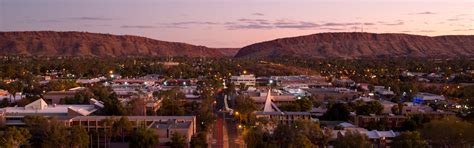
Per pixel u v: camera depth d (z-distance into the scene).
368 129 177.25
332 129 167.62
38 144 153.88
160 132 163.25
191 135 173.38
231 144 167.75
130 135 162.38
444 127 149.88
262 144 141.75
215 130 195.50
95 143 164.62
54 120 161.12
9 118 185.88
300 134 144.25
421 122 181.12
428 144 150.50
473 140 147.00
